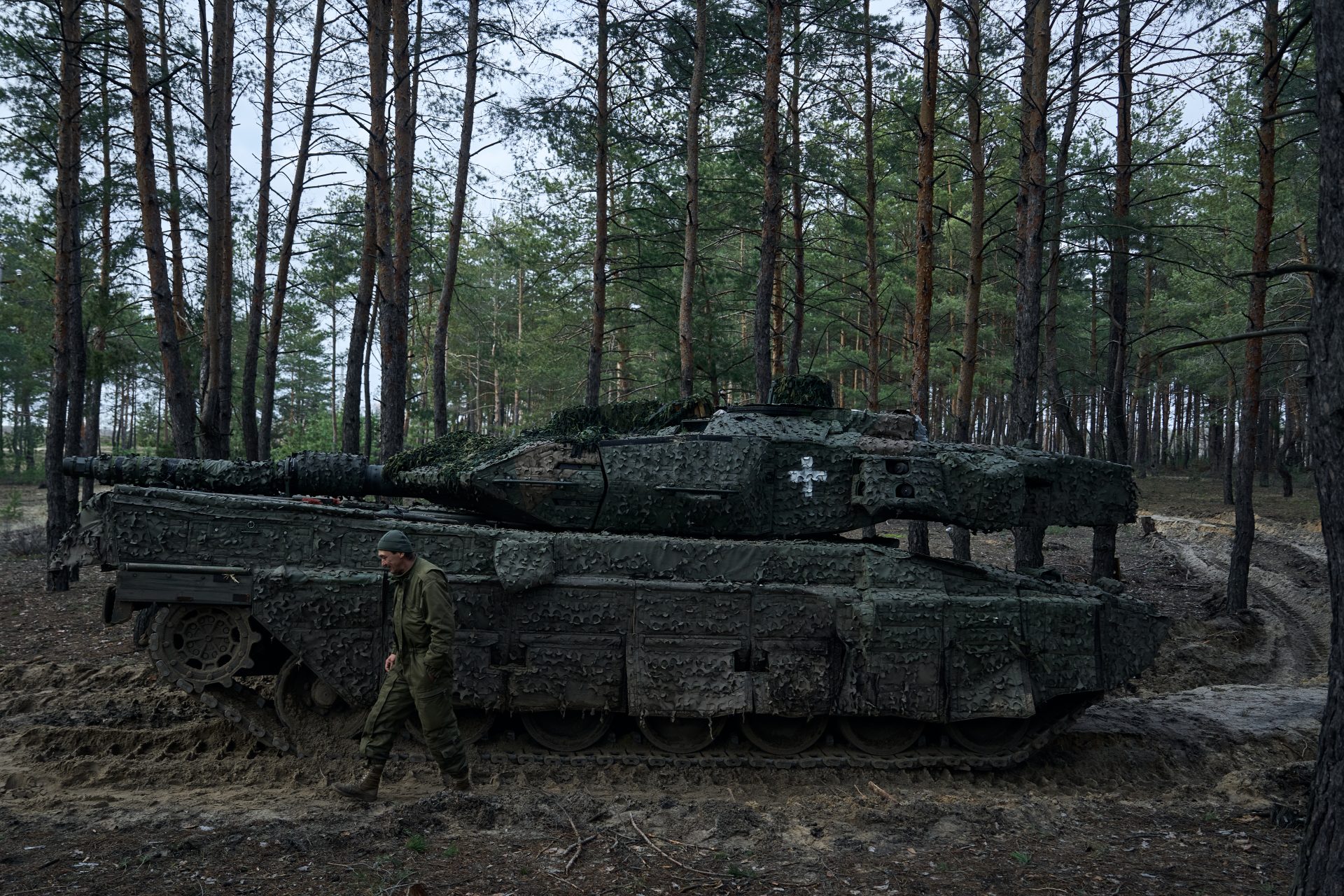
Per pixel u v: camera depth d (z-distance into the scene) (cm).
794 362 1975
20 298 2336
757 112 1795
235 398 3114
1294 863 496
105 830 504
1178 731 840
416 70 1460
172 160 1692
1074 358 3034
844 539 765
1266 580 1881
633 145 1766
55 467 1358
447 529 687
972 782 706
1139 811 604
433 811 541
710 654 681
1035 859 504
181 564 659
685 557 693
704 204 2038
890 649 682
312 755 661
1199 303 2542
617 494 712
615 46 1580
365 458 781
